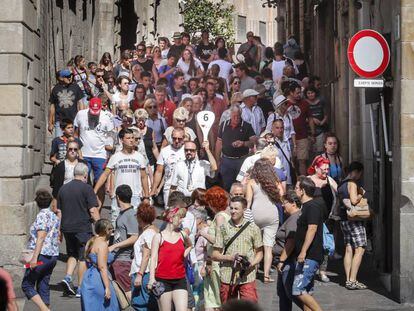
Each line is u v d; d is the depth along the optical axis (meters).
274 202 30.03
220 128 38.81
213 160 35.59
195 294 25.06
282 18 101.38
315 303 23.73
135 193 31.94
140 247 23.69
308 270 23.62
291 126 42.31
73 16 62.00
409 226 28.55
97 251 23.70
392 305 28.12
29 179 32.59
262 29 174.62
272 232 29.83
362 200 30.55
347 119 49.69
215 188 24.50
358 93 43.44
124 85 43.84
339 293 29.80
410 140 28.67
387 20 33.97
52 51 51.81
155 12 112.69
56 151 34.72
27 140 32.31
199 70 50.72
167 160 33.47
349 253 30.58
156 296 23.03
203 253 25.39
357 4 40.62
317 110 45.38
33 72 33.50
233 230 23.19
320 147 44.69
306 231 23.66
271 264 30.69
